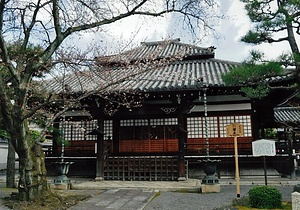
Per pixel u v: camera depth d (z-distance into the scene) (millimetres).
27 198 7977
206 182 10133
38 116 10789
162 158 12969
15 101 7762
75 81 15703
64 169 11414
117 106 13531
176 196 9414
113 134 15297
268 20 8203
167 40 11117
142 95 13211
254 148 8867
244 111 14211
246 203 7801
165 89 12391
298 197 6254
